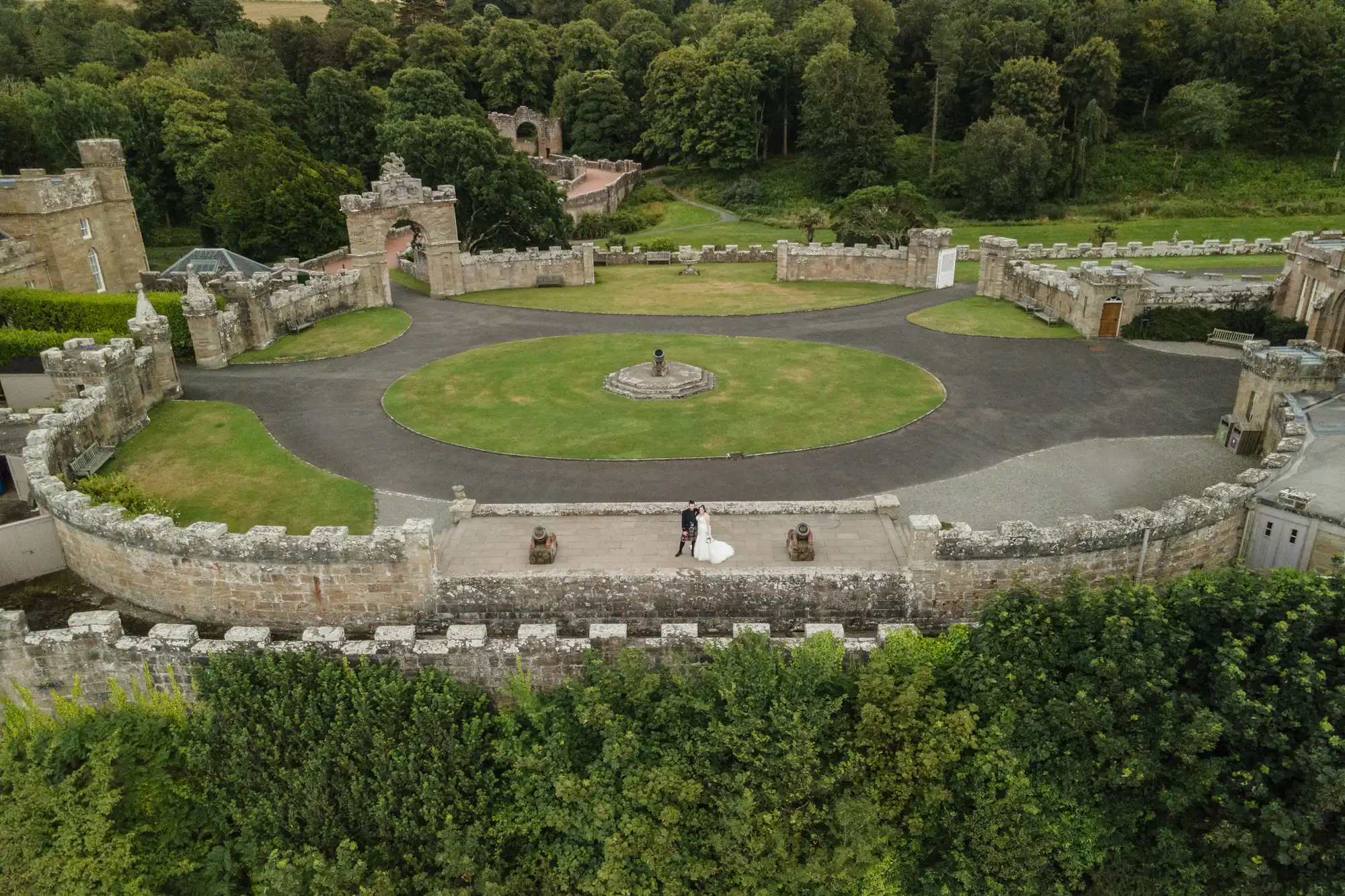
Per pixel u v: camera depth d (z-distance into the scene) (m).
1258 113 100.06
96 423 36.78
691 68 112.50
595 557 26.56
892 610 25.50
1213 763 19.98
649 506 29.34
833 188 104.19
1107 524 25.50
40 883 21.50
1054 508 31.98
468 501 29.72
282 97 101.62
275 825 22.50
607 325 57.69
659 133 118.88
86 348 39.66
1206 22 107.06
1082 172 95.50
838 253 68.00
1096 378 45.88
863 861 21.39
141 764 23.58
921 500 32.59
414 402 43.75
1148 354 49.72
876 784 21.84
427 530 25.08
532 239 75.19
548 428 40.09
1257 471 28.69
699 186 112.56
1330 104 97.62
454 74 127.62
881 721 21.73
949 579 25.22
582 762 22.52
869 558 26.41
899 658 22.88
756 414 41.25
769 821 21.08
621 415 41.44
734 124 109.25
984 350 50.88
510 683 23.50
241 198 73.19
